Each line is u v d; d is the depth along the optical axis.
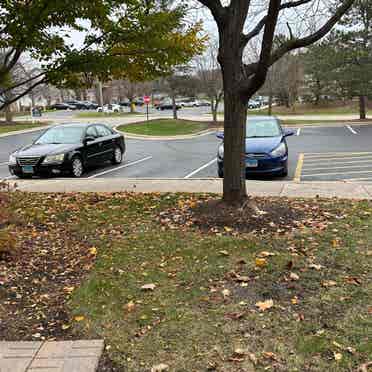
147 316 3.57
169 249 5.05
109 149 13.45
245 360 2.95
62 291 4.18
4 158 17.66
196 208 6.62
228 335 3.25
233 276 4.23
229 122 6.18
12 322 3.62
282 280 4.10
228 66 5.97
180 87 37.84
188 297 3.86
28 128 32.81
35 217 6.79
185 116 46.81
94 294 4.00
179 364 2.94
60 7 6.38
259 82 5.71
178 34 7.75
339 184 8.56
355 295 3.75
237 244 5.05
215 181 9.51
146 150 18.22
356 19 29.62
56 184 9.80
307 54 38.03
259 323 3.38
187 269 4.46
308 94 57.72
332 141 19.48
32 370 2.92
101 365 2.99
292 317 3.45
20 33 6.48
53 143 12.02
